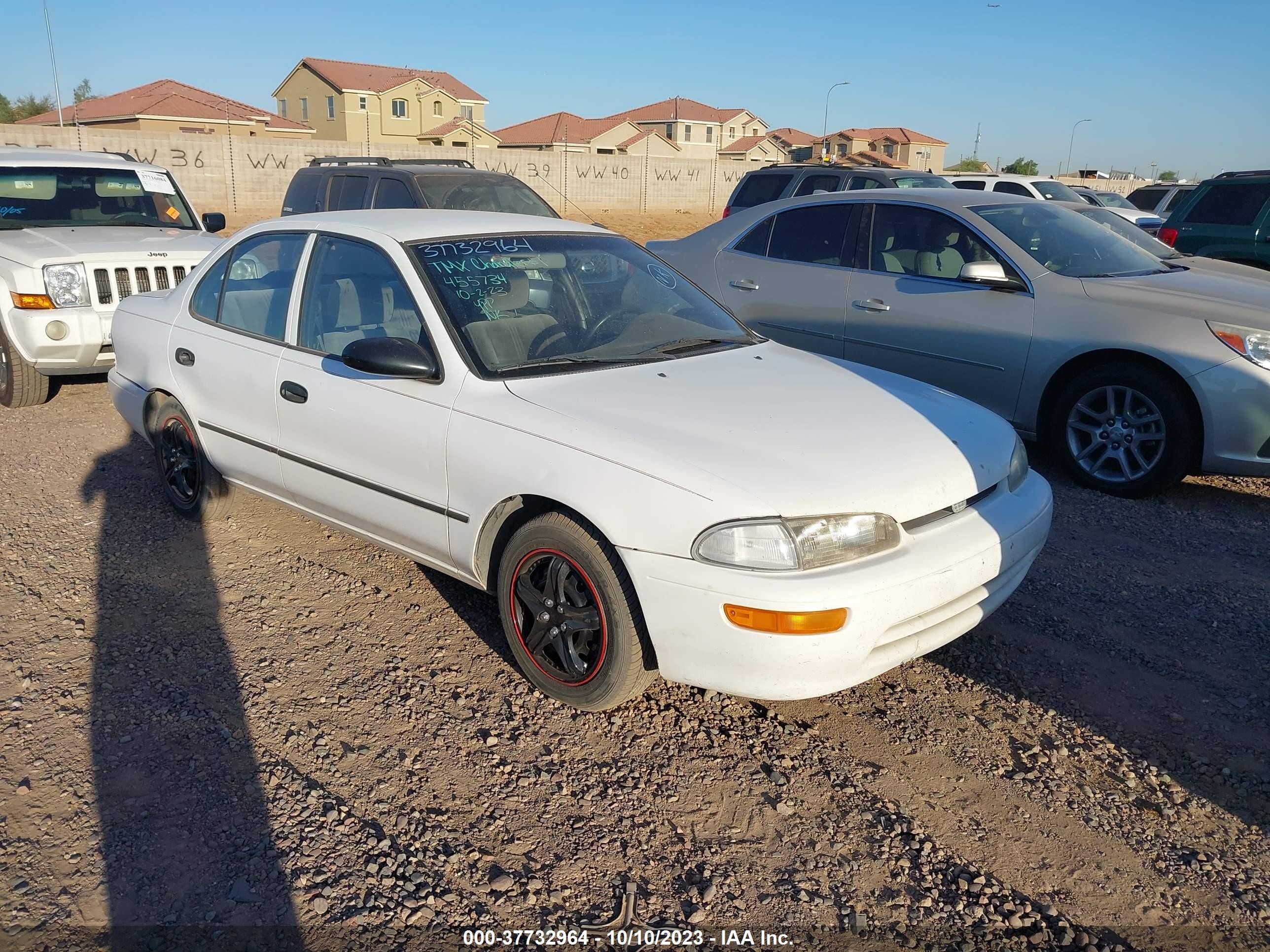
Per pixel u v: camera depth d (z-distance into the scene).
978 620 3.47
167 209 8.94
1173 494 5.84
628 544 3.11
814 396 3.72
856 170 12.99
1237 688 3.72
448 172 10.31
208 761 3.22
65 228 8.21
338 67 66.31
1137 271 6.33
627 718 3.51
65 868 2.74
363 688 3.66
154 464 6.14
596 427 3.32
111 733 3.35
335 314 4.19
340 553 4.84
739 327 4.55
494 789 3.11
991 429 3.80
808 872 2.79
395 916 2.60
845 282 6.75
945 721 3.52
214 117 56.19
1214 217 11.45
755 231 7.37
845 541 3.03
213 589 4.45
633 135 72.56
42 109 64.94
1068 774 3.22
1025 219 6.50
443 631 4.09
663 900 2.67
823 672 3.01
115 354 5.52
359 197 10.39
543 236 4.43
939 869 2.81
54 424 7.07
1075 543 5.06
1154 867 2.82
